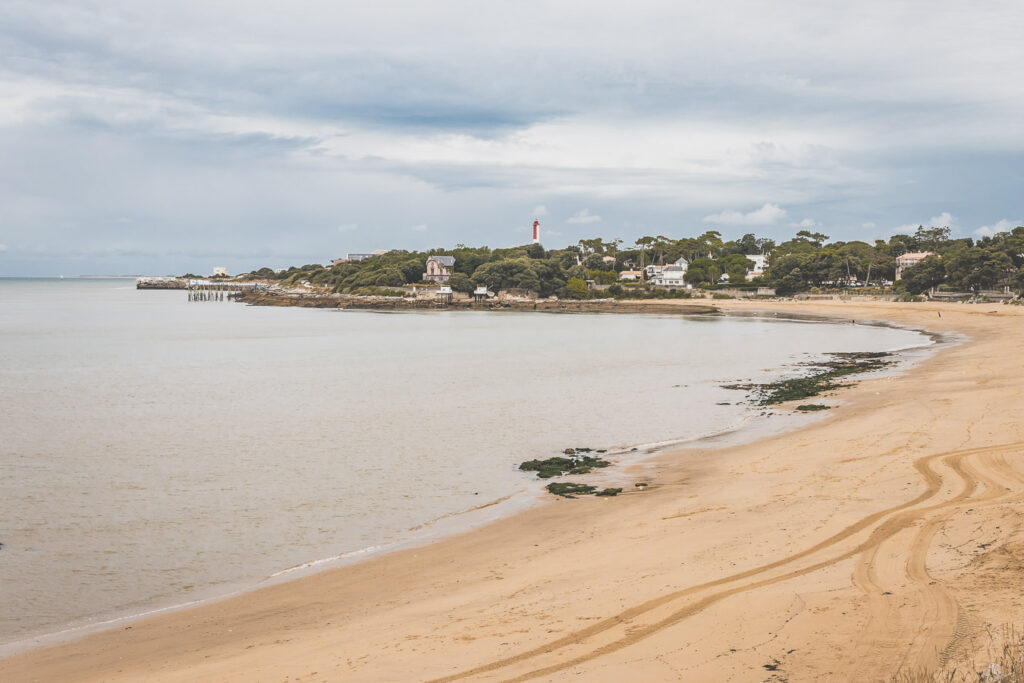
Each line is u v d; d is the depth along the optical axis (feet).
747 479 79.30
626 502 75.46
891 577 44.55
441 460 101.76
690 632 39.86
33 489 88.48
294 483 90.43
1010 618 36.22
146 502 82.89
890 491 66.44
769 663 35.09
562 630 42.24
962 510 56.70
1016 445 80.48
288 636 47.16
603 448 106.52
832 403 129.90
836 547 52.06
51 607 55.11
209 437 119.55
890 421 104.06
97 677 42.83
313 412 142.61
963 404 110.73
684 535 60.44
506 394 162.40
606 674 35.65
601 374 195.52
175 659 44.73
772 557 51.67
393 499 82.69
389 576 58.44
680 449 101.14
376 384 182.29
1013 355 178.70
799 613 40.45
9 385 185.26
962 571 43.75
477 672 37.42
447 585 54.90
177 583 59.57
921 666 32.81
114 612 54.08
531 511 75.46
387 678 37.63
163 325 427.74
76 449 111.14
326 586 57.11
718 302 586.45
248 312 582.76
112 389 177.78
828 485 71.72
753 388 160.15
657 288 647.15
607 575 52.16
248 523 75.00
